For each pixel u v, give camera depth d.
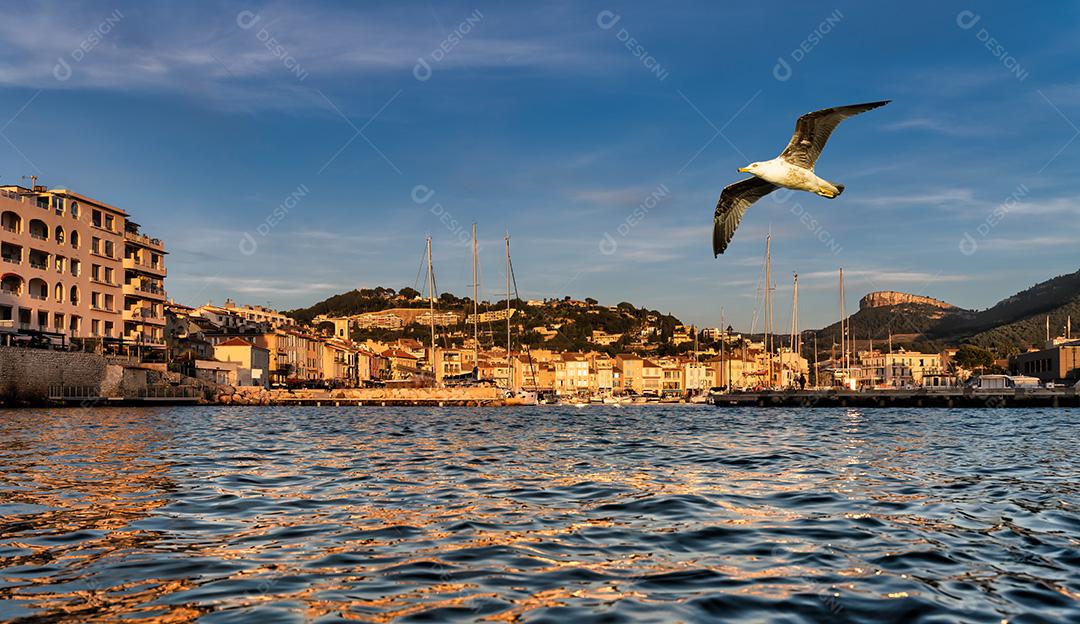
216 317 150.50
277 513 14.66
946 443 33.81
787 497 16.70
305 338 156.12
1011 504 15.76
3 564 10.56
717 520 13.96
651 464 24.09
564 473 21.55
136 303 106.69
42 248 87.56
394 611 8.47
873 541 12.16
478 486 18.67
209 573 10.12
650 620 8.18
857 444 33.19
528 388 184.75
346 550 11.50
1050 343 163.88
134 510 14.84
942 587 9.46
